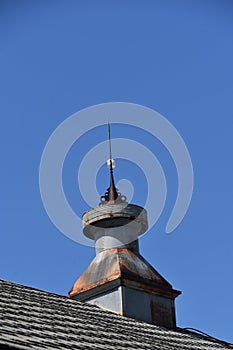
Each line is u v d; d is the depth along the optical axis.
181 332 25.14
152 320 25.22
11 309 18.45
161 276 26.41
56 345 15.04
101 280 25.44
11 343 13.59
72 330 17.89
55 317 19.20
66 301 23.05
